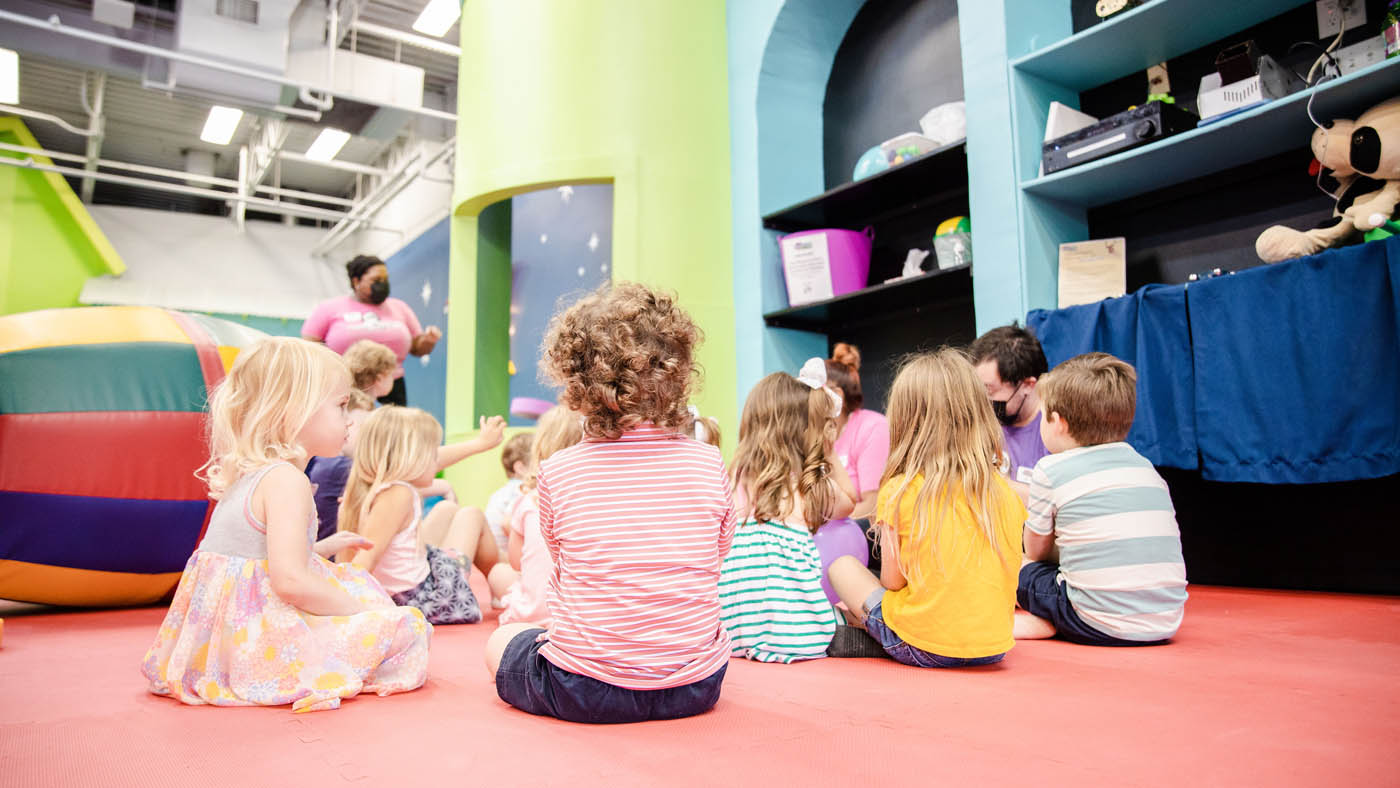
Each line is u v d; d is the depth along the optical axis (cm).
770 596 191
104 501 263
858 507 280
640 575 130
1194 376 287
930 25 434
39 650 211
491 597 310
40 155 938
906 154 394
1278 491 298
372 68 761
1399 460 241
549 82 503
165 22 704
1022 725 127
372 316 556
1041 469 210
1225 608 251
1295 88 298
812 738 121
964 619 174
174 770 109
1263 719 129
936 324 418
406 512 245
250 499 154
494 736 124
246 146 1025
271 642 149
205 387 280
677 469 136
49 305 989
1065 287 336
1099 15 336
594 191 688
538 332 742
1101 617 196
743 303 468
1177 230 338
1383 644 193
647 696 130
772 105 471
